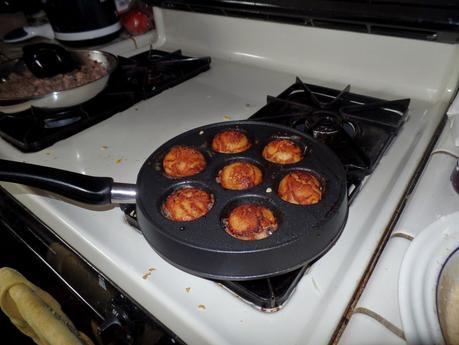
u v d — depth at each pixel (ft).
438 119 2.17
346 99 2.42
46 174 1.40
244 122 1.90
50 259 2.08
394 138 2.05
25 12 4.07
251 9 2.85
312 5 2.52
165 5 3.51
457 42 2.22
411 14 2.15
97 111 2.57
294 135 1.78
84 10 3.27
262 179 1.58
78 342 1.74
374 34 2.49
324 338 1.14
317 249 1.27
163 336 1.41
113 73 2.77
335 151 1.90
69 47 3.52
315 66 2.89
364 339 1.04
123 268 1.44
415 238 1.28
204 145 1.79
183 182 1.56
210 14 3.28
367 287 1.20
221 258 1.20
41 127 2.42
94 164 2.10
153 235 1.33
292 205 1.38
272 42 3.05
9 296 2.03
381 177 1.79
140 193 1.45
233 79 3.00
